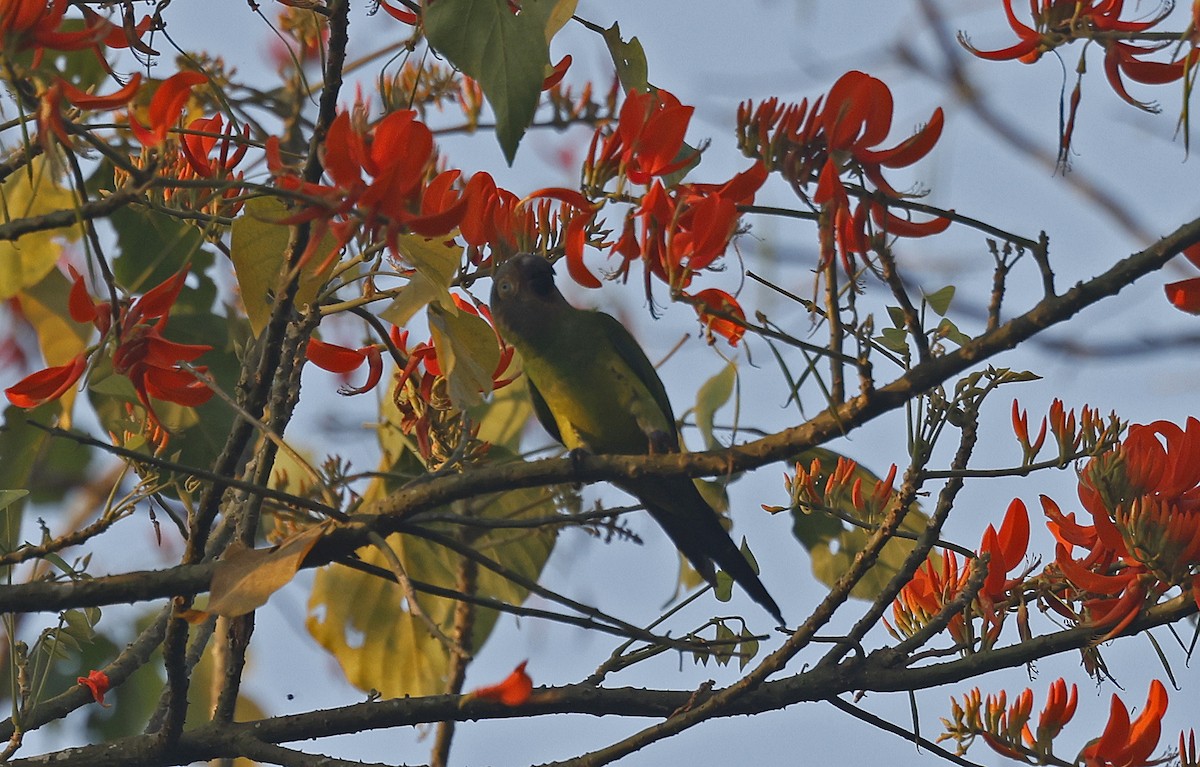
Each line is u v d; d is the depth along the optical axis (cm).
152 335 561
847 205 512
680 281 514
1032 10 534
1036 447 561
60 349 1023
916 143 523
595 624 596
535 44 532
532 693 663
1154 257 491
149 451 596
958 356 520
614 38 700
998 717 581
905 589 636
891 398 527
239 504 774
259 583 533
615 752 623
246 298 625
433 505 573
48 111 469
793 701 609
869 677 607
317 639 1010
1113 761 562
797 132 532
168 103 523
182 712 638
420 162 474
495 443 1030
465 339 647
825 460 905
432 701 655
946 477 561
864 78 525
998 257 525
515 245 688
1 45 480
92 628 642
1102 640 572
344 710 665
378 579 1022
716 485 923
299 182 532
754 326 519
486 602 581
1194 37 482
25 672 632
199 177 634
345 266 604
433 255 591
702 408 860
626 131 589
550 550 1023
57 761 639
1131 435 564
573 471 572
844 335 526
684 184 590
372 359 714
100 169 925
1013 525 602
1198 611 556
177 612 582
